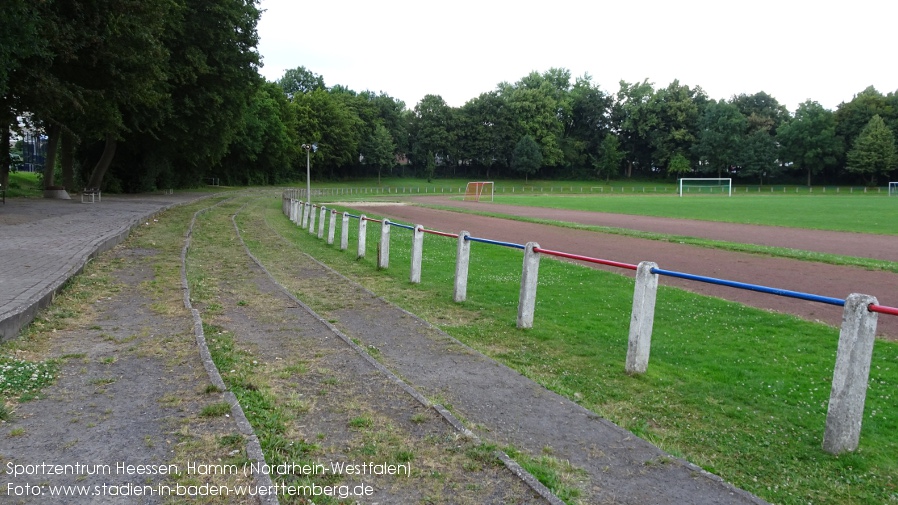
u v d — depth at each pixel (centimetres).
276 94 8356
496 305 1064
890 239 2258
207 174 7106
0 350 600
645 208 4484
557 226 2764
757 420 565
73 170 4012
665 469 429
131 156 4369
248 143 7100
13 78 2147
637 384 659
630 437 486
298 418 469
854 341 485
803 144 9894
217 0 3341
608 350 791
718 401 612
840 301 502
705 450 496
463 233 1077
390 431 448
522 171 10906
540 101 11006
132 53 2456
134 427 430
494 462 404
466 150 11094
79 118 2866
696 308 1045
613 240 2152
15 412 455
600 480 406
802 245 2053
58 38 2117
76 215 2152
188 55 3219
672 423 553
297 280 1241
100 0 2281
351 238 2156
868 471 465
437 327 884
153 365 576
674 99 11119
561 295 1160
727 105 10631
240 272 1257
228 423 438
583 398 605
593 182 11181
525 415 528
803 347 809
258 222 2641
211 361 585
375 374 590
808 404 606
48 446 398
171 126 3778
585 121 11844
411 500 352
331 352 671
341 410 489
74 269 1007
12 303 723
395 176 11344
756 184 10675
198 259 1395
